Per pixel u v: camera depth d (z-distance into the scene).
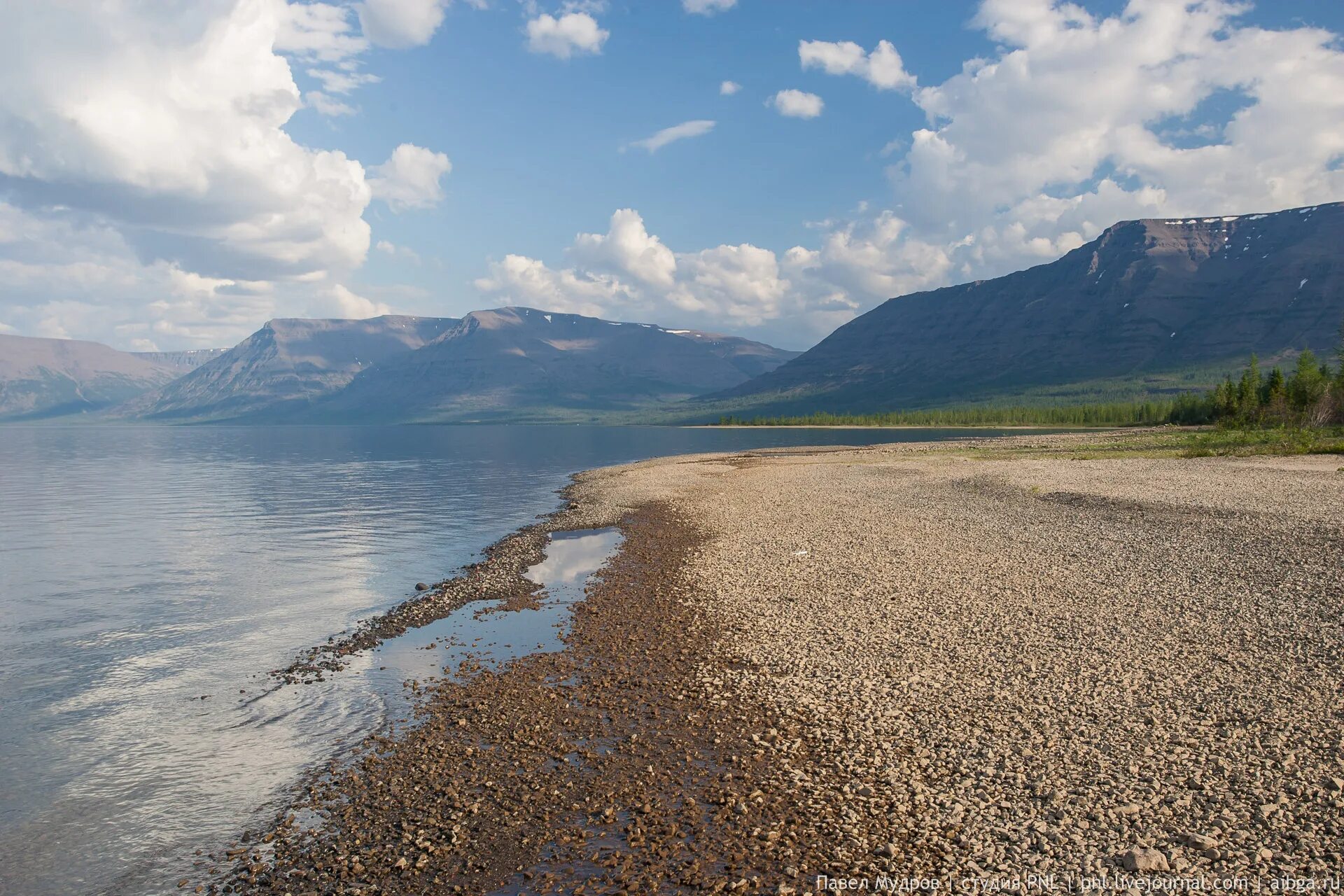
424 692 17.38
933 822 10.73
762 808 11.56
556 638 21.17
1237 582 21.16
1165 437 93.00
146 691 17.86
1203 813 10.34
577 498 54.69
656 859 10.45
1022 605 20.77
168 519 48.50
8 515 50.91
